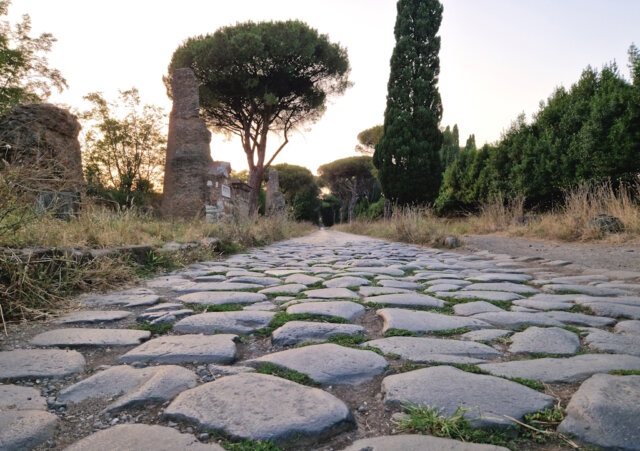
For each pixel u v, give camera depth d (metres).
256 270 4.65
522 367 1.51
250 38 17.44
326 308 2.45
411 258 6.21
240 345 1.88
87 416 1.21
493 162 14.27
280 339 1.91
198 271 4.52
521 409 1.19
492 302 2.73
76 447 1.03
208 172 12.80
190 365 1.60
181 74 12.84
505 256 6.16
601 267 4.61
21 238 3.04
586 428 1.07
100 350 1.81
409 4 17.72
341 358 1.61
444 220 15.91
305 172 42.00
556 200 11.59
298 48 17.95
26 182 3.07
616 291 3.14
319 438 1.08
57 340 1.90
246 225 9.50
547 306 2.59
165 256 4.75
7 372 1.51
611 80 9.73
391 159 17.69
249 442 1.05
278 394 1.29
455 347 1.76
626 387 1.27
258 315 2.32
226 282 3.66
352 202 42.91
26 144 5.93
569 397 1.27
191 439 1.06
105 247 3.92
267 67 18.19
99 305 2.69
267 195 27.72
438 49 17.86
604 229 7.30
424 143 17.20
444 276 4.05
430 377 1.40
